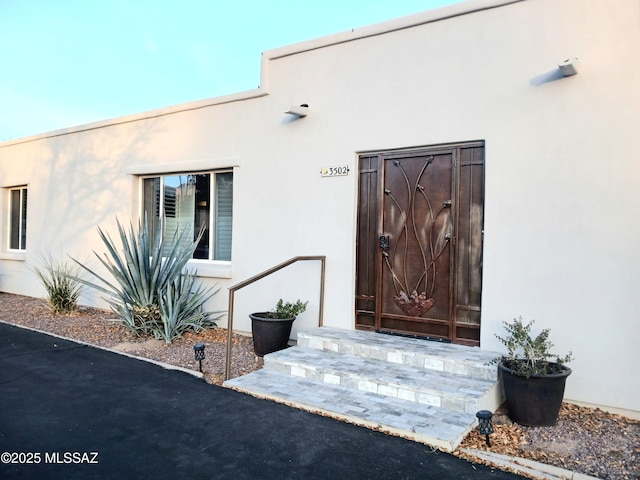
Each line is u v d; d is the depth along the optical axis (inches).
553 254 171.0
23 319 302.4
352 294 220.2
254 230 255.6
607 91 162.4
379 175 214.7
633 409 156.6
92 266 341.4
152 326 251.9
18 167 404.8
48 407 155.1
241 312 260.8
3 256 414.3
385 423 138.3
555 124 171.2
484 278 183.6
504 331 178.9
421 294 203.6
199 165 280.1
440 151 199.0
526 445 132.8
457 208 195.0
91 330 270.5
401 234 209.3
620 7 160.9
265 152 252.2
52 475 112.4
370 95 215.2
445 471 117.1
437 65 196.9
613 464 122.5
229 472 115.3
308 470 116.5
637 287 157.2
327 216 228.2
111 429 138.7
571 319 167.3
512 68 180.1
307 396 160.6
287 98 243.6
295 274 239.6
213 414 150.1
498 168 181.9
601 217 163.0
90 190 342.0
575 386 166.1
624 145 159.8
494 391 157.2
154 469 116.2
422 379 161.6
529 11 176.7
